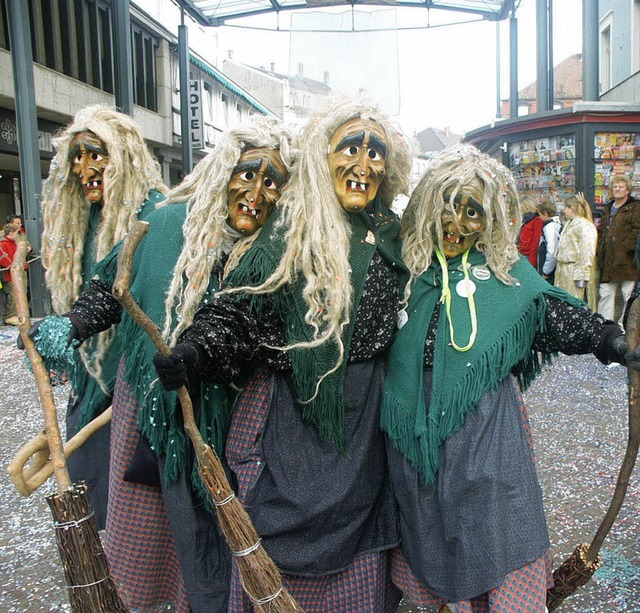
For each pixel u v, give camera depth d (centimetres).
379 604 196
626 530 285
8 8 853
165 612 238
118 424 210
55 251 254
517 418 188
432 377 189
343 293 179
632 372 182
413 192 203
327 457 185
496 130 909
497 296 191
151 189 258
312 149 186
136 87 1741
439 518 185
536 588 179
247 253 185
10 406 506
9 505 329
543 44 1234
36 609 241
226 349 173
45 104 1248
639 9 1319
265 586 168
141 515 210
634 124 805
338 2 942
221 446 195
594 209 822
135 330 204
